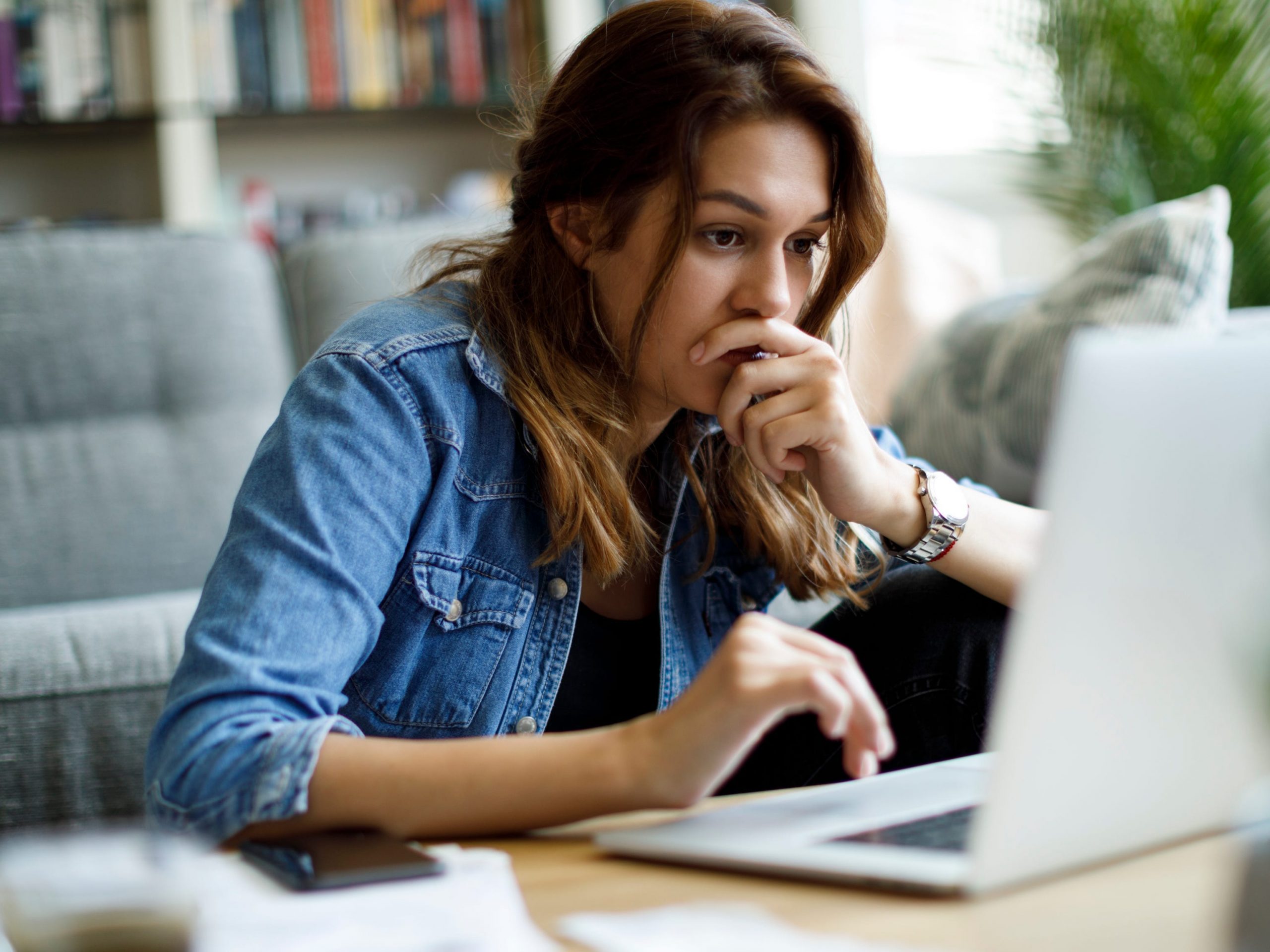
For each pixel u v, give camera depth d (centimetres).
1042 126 268
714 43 99
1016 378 173
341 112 280
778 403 99
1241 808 55
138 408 203
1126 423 45
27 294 197
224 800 68
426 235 220
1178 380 46
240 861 60
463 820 65
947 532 104
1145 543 47
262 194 283
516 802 64
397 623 99
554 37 278
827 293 114
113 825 41
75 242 203
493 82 285
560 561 106
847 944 45
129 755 134
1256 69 245
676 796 63
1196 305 165
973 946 46
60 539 191
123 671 134
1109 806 51
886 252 232
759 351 103
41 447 195
